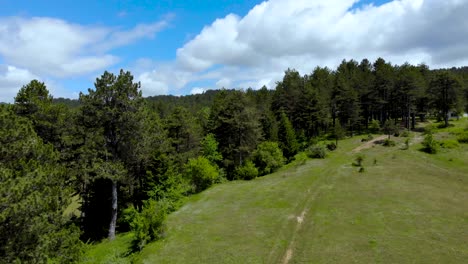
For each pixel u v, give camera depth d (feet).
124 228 108.58
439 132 197.26
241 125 158.10
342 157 161.99
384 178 112.68
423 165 130.52
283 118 193.67
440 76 214.48
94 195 113.70
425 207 80.69
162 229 78.28
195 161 128.98
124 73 97.81
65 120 97.55
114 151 100.68
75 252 57.82
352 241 63.67
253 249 65.26
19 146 52.80
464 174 116.78
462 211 77.71
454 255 55.21
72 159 99.04
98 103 94.27
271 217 83.51
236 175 151.33
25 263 43.75
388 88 229.45
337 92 233.96
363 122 265.75
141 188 121.49
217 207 98.43
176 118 154.10
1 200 41.16
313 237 67.56
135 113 97.96
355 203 87.10
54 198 51.39
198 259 63.31
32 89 90.58
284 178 129.39
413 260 54.44
